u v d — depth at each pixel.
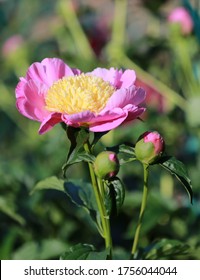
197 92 1.40
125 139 1.40
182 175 0.80
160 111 1.46
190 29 1.40
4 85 1.74
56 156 1.45
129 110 0.78
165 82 1.54
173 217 1.16
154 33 1.58
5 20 2.07
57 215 1.24
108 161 0.78
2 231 1.21
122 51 1.48
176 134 1.44
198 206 1.16
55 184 0.90
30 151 1.65
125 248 1.16
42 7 2.09
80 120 0.77
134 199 1.12
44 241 1.07
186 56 1.41
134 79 0.84
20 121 1.75
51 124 0.80
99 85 0.82
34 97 0.81
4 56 1.74
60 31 1.64
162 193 1.30
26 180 1.26
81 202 0.88
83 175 1.44
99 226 0.86
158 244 0.88
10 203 1.09
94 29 1.66
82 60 1.46
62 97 0.80
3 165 1.28
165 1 1.54
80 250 0.83
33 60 1.73
